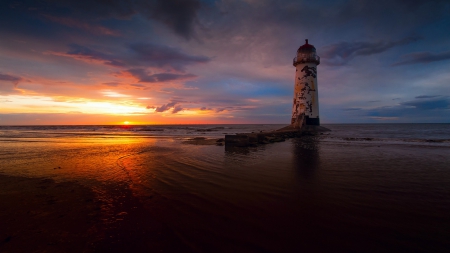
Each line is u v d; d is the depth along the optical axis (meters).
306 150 14.26
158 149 15.58
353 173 7.73
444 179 6.86
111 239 3.57
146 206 4.89
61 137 31.47
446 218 4.18
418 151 13.56
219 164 9.58
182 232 3.75
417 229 3.79
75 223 4.12
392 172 7.82
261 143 18.78
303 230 3.78
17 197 5.53
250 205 4.88
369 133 38.19
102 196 5.57
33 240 3.55
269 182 6.67
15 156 12.49
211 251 3.21
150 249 3.29
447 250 3.20
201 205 4.91
